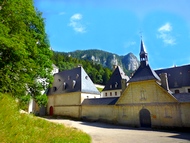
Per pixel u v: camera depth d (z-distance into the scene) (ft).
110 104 101.91
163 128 78.48
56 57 380.58
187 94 77.66
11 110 30.01
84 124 93.25
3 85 43.93
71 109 129.70
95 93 139.85
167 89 82.99
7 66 45.88
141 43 105.60
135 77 95.50
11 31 46.09
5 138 21.33
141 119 87.71
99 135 56.49
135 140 48.08
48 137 28.07
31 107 139.74
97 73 349.00
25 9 50.98
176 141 46.75
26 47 46.09
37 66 56.34
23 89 53.78
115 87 183.93
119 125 93.66
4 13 44.47
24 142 22.65
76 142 30.17
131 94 93.71
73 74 149.07
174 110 77.30
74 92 130.52
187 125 72.13
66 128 44.06
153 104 83.92
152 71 92.02
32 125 31.94
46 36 68.59
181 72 159.63
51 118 123.03
